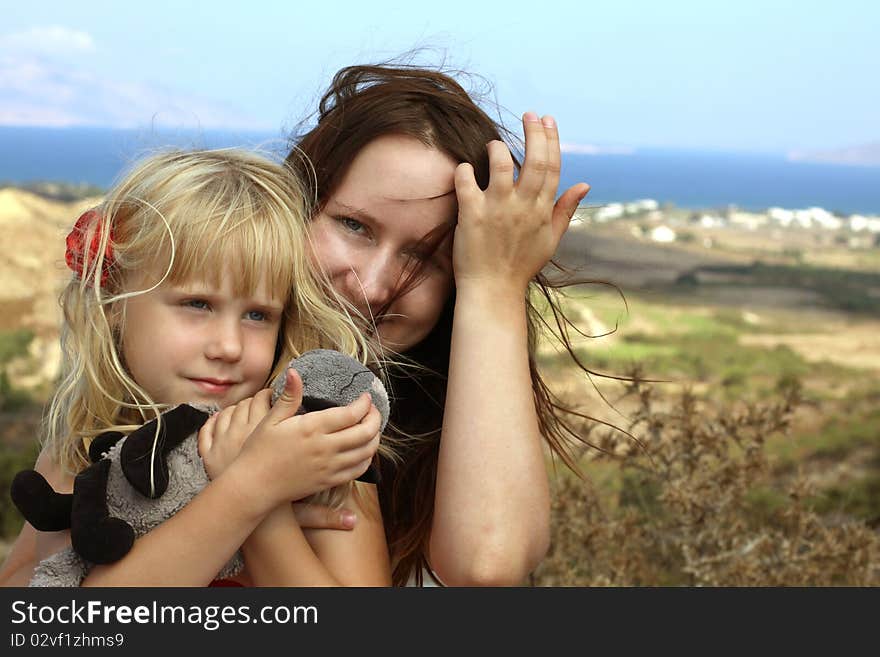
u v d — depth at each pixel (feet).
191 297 4.82
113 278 5.06
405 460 5.92
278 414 4.35
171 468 4.40
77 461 4.98
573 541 10.46
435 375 6.11
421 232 5.34
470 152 5.47
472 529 4.71
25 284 113.29
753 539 10.37
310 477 4.31
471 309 5.15
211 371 4.86
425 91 5.63
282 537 4.52
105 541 4.17
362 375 4.61
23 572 5.12
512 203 5.19
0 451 57.41
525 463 4.85
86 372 4.94
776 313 173.27
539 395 6.29
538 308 6.47
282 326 5.27
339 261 5.36
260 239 4.87
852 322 171.53
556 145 5.32
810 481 10.35
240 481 4.23
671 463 10.00
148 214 4.88
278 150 6.00
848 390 105.40
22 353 96.27
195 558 4.17
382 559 4.99
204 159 5.23
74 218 5.72
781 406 10.21
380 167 5.33
